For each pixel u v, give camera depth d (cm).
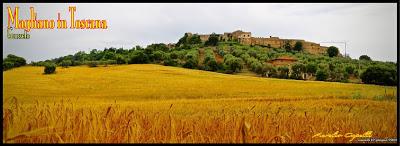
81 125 866
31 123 884
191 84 2298
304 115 1102
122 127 881
